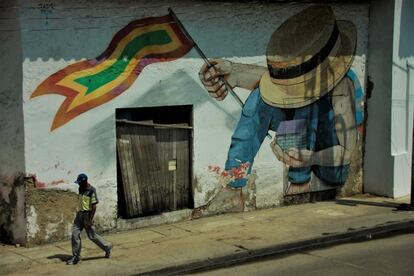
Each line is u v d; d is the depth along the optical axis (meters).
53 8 11.15
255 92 13.84
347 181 15.76
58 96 11.33
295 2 14.16
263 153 14.14
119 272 9.75
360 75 15.69
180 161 13.16
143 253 10.80
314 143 14.99
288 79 14.37
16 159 11.27
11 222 11.52
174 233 12.21
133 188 12.55
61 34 11.27
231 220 13.23
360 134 15.88
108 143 11.98
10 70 11.15
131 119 12.42
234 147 13.68
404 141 15.84
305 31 14.51
